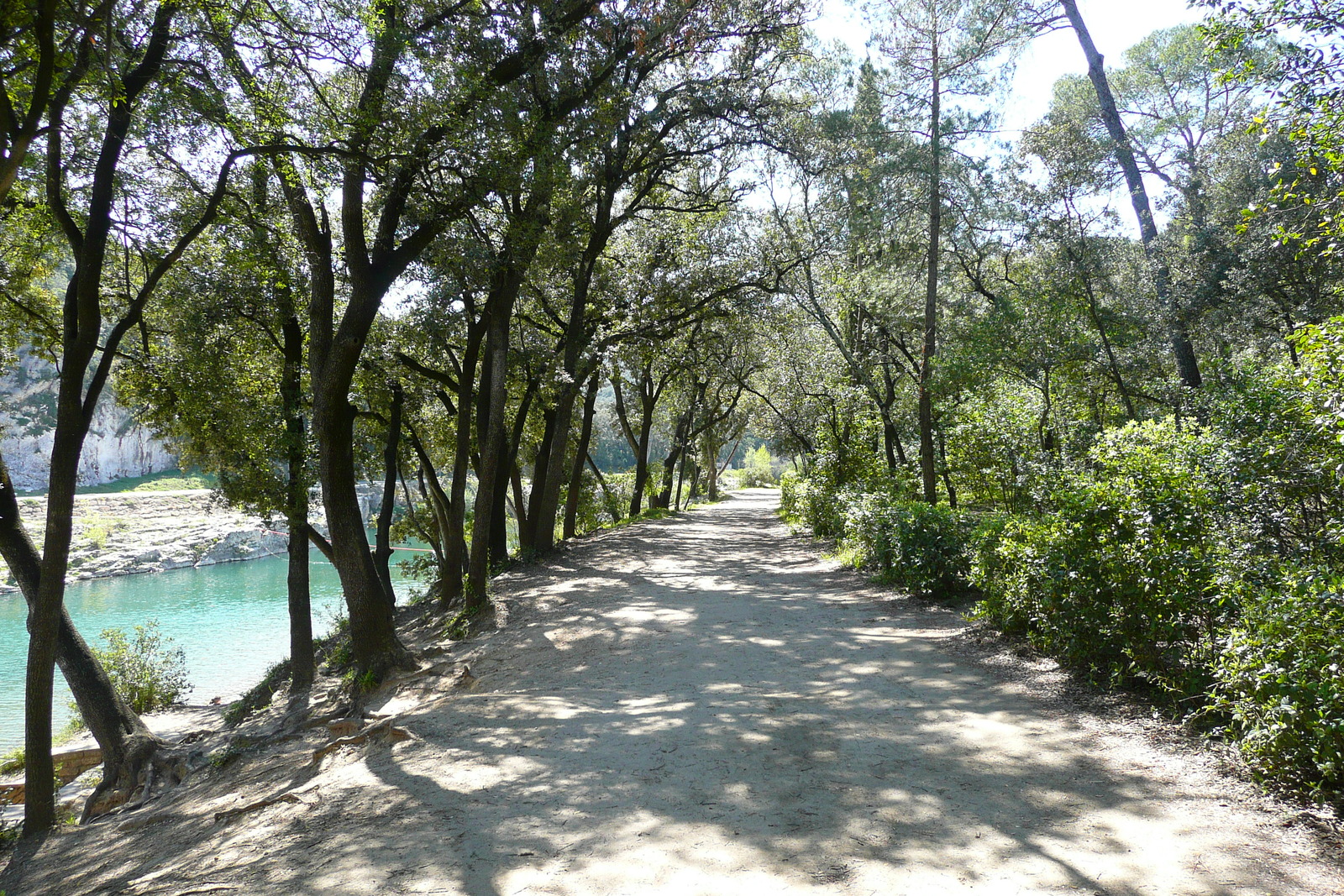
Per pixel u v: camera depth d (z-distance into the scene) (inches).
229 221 393.4
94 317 319.0
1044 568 269.0
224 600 1175.6
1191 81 865.5
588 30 484.7
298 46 301.1
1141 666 232.2
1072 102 889.5
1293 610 166.1
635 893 138.4
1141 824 152.9
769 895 134.6
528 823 174.9
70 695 703.7
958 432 770.2
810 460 1087.0
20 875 247.9
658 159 698.2
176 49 309.6
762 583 551.5
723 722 242.2
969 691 255.8
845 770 194.4
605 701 282.7
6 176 184.4
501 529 767.7
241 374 523.2
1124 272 701.9
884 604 425.7
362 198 423.2
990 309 680.4
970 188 697.0
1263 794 159.9
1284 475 271.9
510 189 419.2
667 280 772.6
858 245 780.6
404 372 607.5
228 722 484.4
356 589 404.8
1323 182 409.4
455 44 373.7
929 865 142.1
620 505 1455.5
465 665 382.0
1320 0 291.1
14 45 235.0
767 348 1176.2
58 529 320.2
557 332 791.1
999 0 640.4
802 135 656.4
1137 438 357.4
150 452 2573.8
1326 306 505.7
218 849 189.3
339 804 201.0
